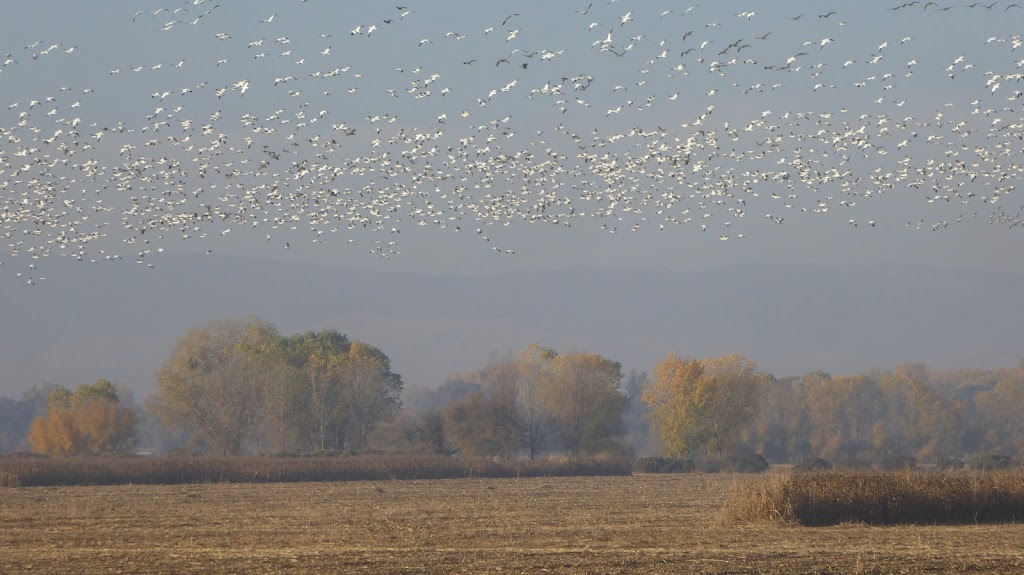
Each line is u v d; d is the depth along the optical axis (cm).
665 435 11688
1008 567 3191
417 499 6119
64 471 7975
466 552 3500
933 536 4009
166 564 3269
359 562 3278
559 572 3080
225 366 12625
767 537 3997
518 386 12575
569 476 9212
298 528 4400
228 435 12338
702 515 5009
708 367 11762
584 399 12019
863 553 3469
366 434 13012
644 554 3441
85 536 4128
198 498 6266
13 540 4009
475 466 9069
